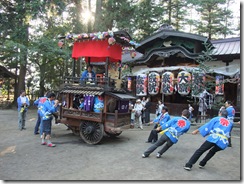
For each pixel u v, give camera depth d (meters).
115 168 5.07
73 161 5.58
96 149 6.80
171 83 13.83
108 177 4.52
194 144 7.48
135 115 10.93
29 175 4.62
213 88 14.00
